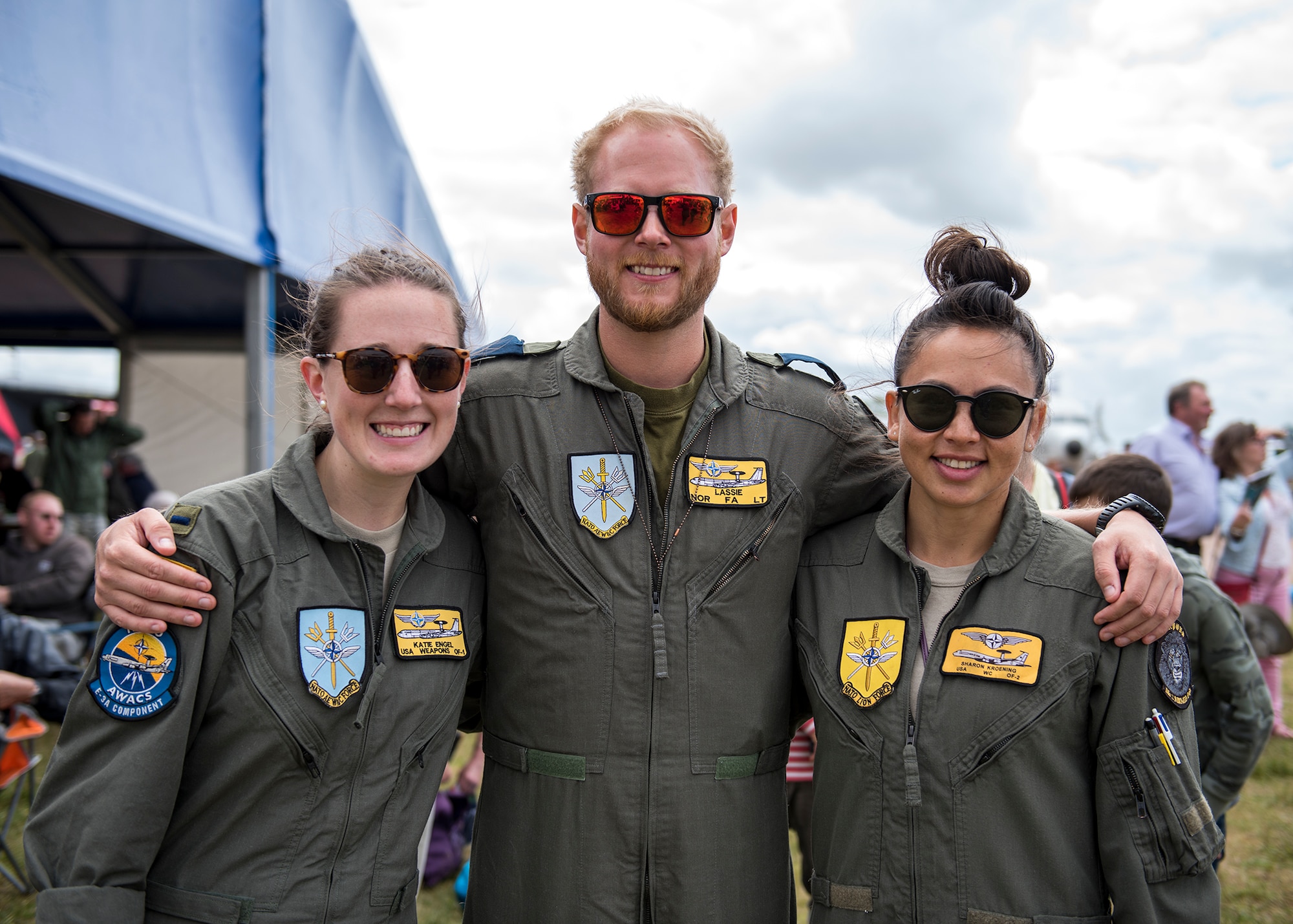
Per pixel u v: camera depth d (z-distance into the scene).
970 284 1.69
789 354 2.13
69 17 3.42
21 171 3.15
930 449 1.65
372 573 1.67
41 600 5.22
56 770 1.52
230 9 4.45
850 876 1.66
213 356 9.06
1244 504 5.86
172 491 9.05
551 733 1.82
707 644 1.83
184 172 4.08
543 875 1.80
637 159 1.82
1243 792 4.81
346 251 1.75
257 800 1.54
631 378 1.94
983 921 1.55
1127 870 1.54
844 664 1.75
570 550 1.85
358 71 5.76
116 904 1.43
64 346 9.02
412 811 1.65
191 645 1.50
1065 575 1.66
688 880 1.77
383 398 1.58
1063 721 1.58
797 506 1.92
